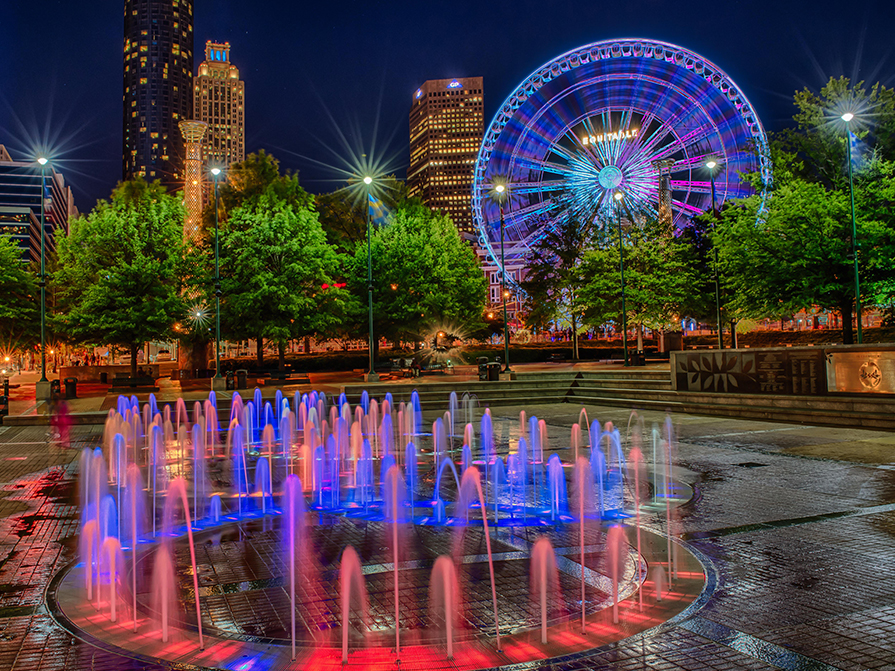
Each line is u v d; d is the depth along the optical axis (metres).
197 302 36.69
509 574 5.86
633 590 5.37
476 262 57.22
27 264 46.62
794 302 27.64
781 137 30.88
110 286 34.53
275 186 46.41
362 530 7.50
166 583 5.76
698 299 44.16
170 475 11.45
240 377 27.83
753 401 18.73
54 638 4.60
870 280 26.55
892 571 5.72
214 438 17.00
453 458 12.88
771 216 28.47
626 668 4.01
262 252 36.09
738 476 10.26
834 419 16.25
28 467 12.48
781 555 6.24
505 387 26.50
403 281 42.09
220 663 4.16
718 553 6.34
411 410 23.19
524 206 55.31
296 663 4.13
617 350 53.91
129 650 4.38
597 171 52.88
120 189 43.38
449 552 6.58
